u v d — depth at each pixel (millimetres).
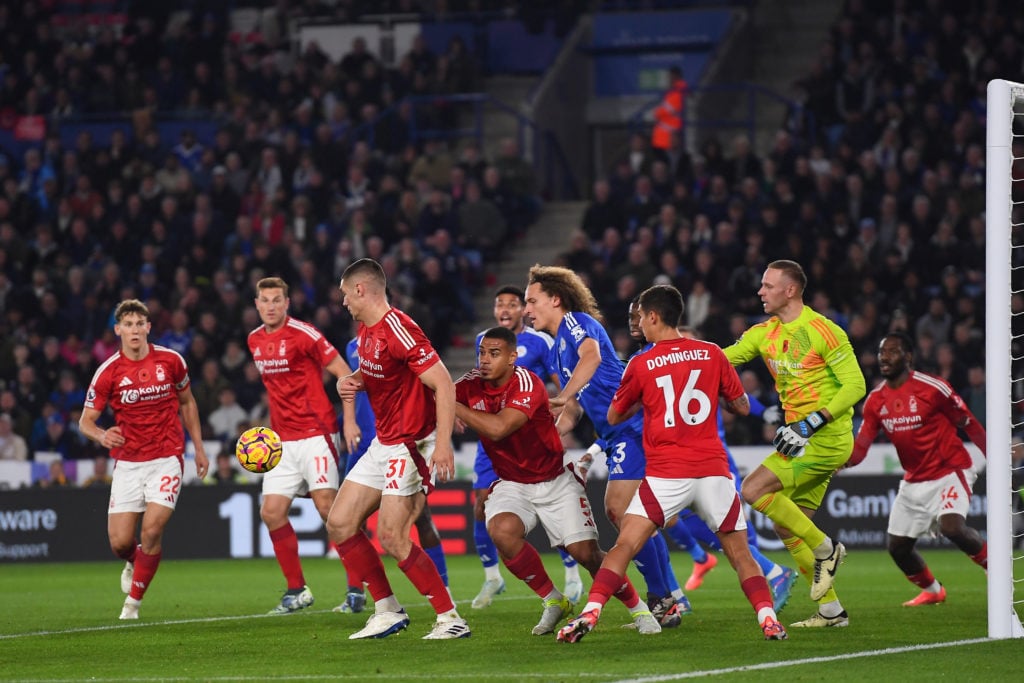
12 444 66250
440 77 86125
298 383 36000
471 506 59188
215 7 96000
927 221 67250
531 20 93250
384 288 28078
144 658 27172
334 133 84750
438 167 79875
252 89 88438
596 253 71750
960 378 59000
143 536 35562
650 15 92500
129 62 93188
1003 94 28391
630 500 31031
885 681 22656
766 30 93062
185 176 80062
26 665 26359
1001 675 23297
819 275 66312
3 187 85188
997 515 28234
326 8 95562
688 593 41125
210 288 74500
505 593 41938
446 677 23562
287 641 29562
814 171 73250
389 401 28375
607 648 27125
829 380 30859
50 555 60219
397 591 42656
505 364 27578
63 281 75188
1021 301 63594
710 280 67188
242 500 59938
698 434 27125
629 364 27562
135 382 35250
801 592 39625
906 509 35969
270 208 76750
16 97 91500
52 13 99125
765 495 30438
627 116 93250
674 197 73375
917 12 81062
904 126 73625
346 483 29328
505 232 76750
